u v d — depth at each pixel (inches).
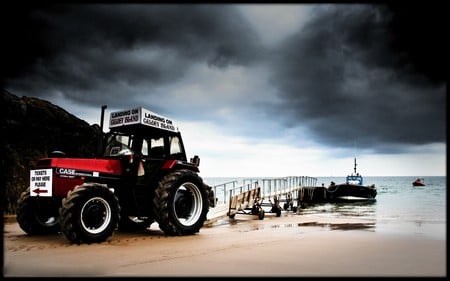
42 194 264.7
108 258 200.1
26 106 661.3
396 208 856.9
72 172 268.4
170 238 283.1
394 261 187.5
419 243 250.1
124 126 311.7
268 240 269.6
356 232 328.2
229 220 482.0
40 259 198.7
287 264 180.1
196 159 349.1
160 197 291.7
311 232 328.5
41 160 272.7
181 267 175.0
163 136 335.9
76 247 236.2
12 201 537.0
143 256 205.2
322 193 1315.2
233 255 205.8
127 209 315.9
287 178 866.8
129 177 298.7
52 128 705.0
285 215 617.6
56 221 305.7
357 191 1270.9
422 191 2305.6
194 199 319.9
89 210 251.6
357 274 158.1
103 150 316.8
